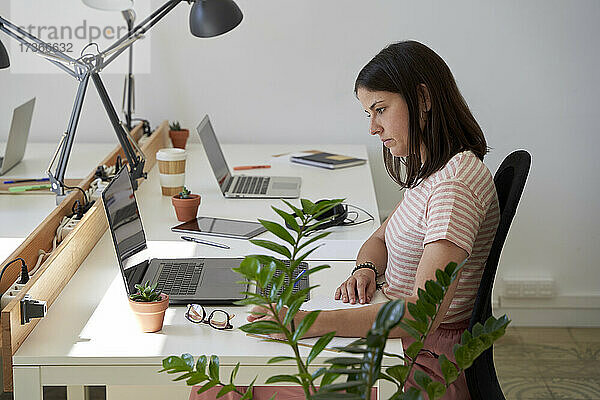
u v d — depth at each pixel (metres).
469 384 1.64
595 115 3.43
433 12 3.38
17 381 1.46
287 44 3.43
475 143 1.73
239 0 3.38
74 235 1.89
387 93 1.68
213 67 3.45
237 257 2.01
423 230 1.70
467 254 1.58
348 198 2.59
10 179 2.78
